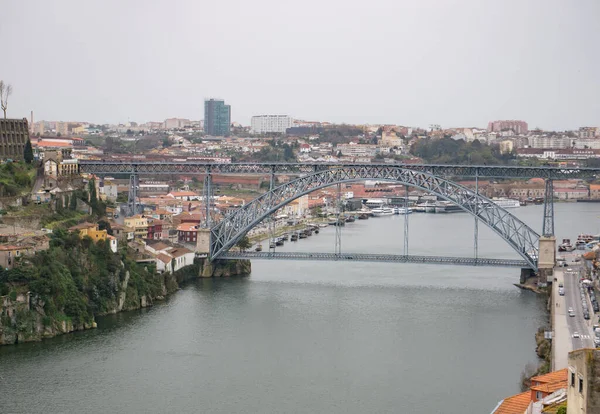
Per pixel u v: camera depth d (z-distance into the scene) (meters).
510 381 199.00
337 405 184.62
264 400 187.88
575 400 88.94
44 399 187.50
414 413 179.12
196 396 190.25
